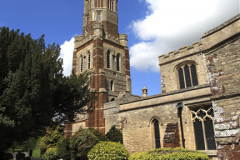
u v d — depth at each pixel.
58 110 23.09
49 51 22.14
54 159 36.41
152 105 19.78
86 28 57.97
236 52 12.20
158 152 14.12
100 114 43.03
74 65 56.47
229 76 12.32
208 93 15.91
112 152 14.66
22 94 15.27
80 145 19.11
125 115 22.30
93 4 56.84
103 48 51.47
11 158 29.08
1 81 15.11
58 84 21.28
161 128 18.67
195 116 16.73
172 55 29.55
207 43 13.84
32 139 51.41
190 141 16.38
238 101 11.57
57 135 43.78
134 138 20.69
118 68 54.16
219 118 12.22
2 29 16.61
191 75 27.45
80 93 23.53
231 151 11.27
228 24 12.62
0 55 15.40
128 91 52.00
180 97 17.80
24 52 17.22
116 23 58.25
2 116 14.17
